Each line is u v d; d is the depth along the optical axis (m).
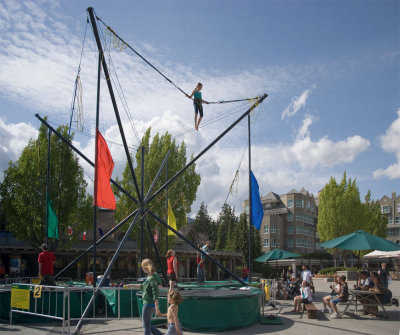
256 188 16.08
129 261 38.34
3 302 11.88
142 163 17.64
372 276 13.18
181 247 42.09
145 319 7.71
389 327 10.95
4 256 33.50
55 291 11.73
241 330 10.41
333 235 45.69
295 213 75.19
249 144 16.09
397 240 87.31
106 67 12.24
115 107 12.91
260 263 52.25
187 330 10.17
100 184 12.52
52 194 27.16
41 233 26.77
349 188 46.38
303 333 10.02
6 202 26.83
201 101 13.23
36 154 27.39
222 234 69.00
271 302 15.71
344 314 13.32
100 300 12.88
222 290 12.42
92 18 11.56
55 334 9.87
